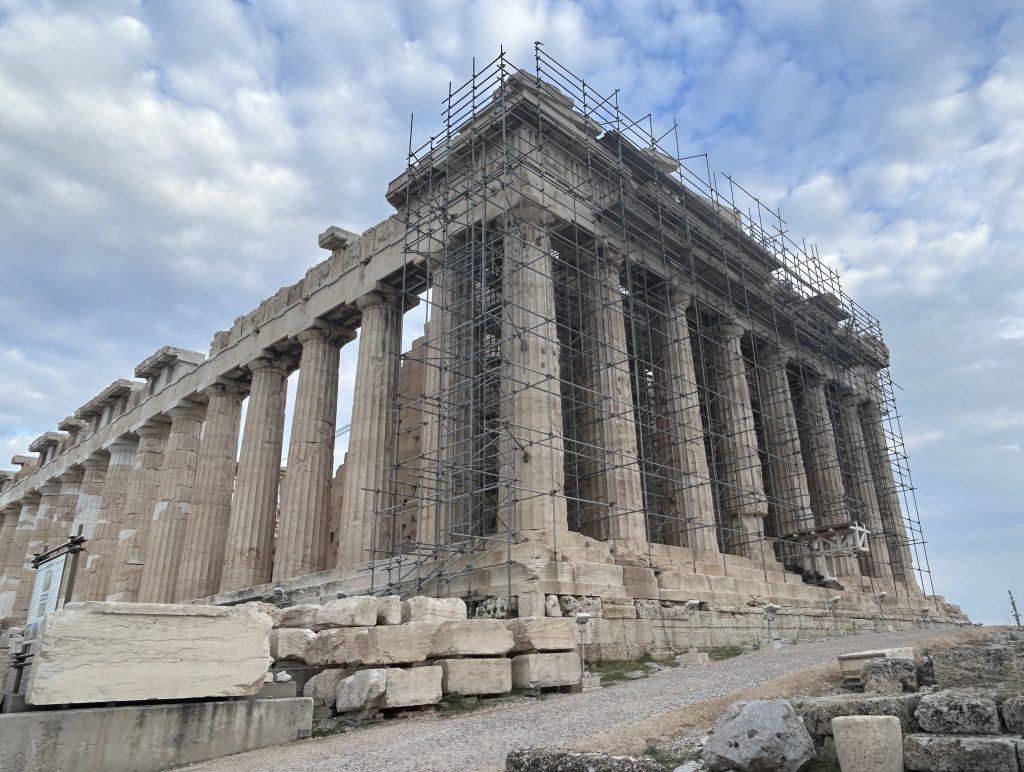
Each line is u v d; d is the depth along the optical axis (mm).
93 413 49219
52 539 49844
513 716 11852
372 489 25922
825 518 35031
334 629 13781
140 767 9898
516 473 21188
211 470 35719
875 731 7336
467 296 25000
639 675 16531
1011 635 16203
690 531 25141
